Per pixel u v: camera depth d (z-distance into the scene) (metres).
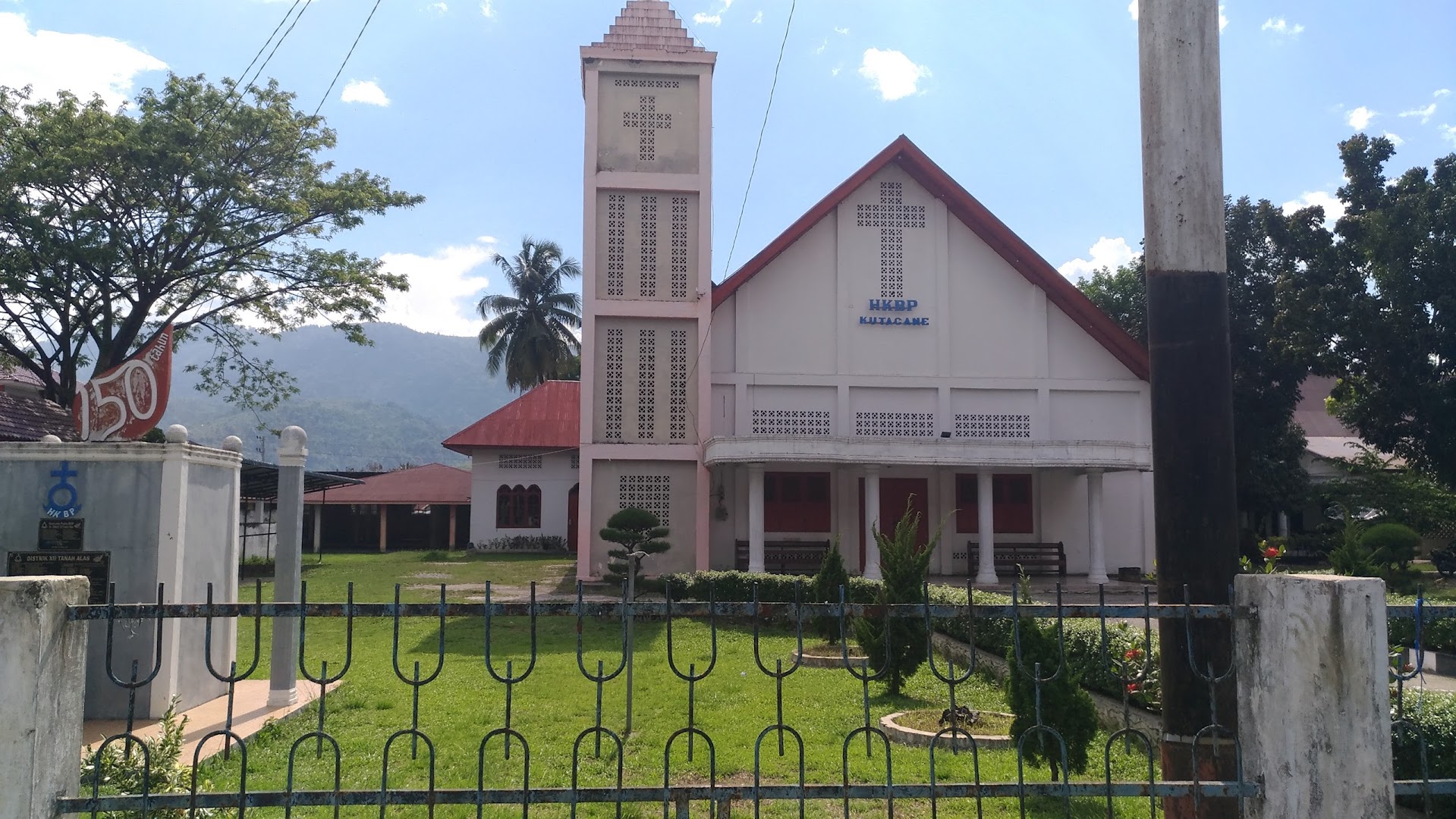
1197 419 4.81
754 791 3.62
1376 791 3.55
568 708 9.70
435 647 14.14
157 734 8.07
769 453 22.67
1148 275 5.05
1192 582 4.73
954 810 6.59
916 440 23.20
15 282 20.42
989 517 23.73
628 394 24.34
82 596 3.72
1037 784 3.71
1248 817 3.84
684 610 3.71
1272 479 29.19
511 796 3.57
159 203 21.92
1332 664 3.66
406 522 44.75
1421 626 3.81
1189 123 4.97
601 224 24.56
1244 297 29.27
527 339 48.62
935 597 14.10
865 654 10.36
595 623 17.25
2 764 3.38
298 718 9.20
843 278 26.00
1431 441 23.56
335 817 3.50
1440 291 22.39
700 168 24.73
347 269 25.39
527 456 39.44
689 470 24.41
